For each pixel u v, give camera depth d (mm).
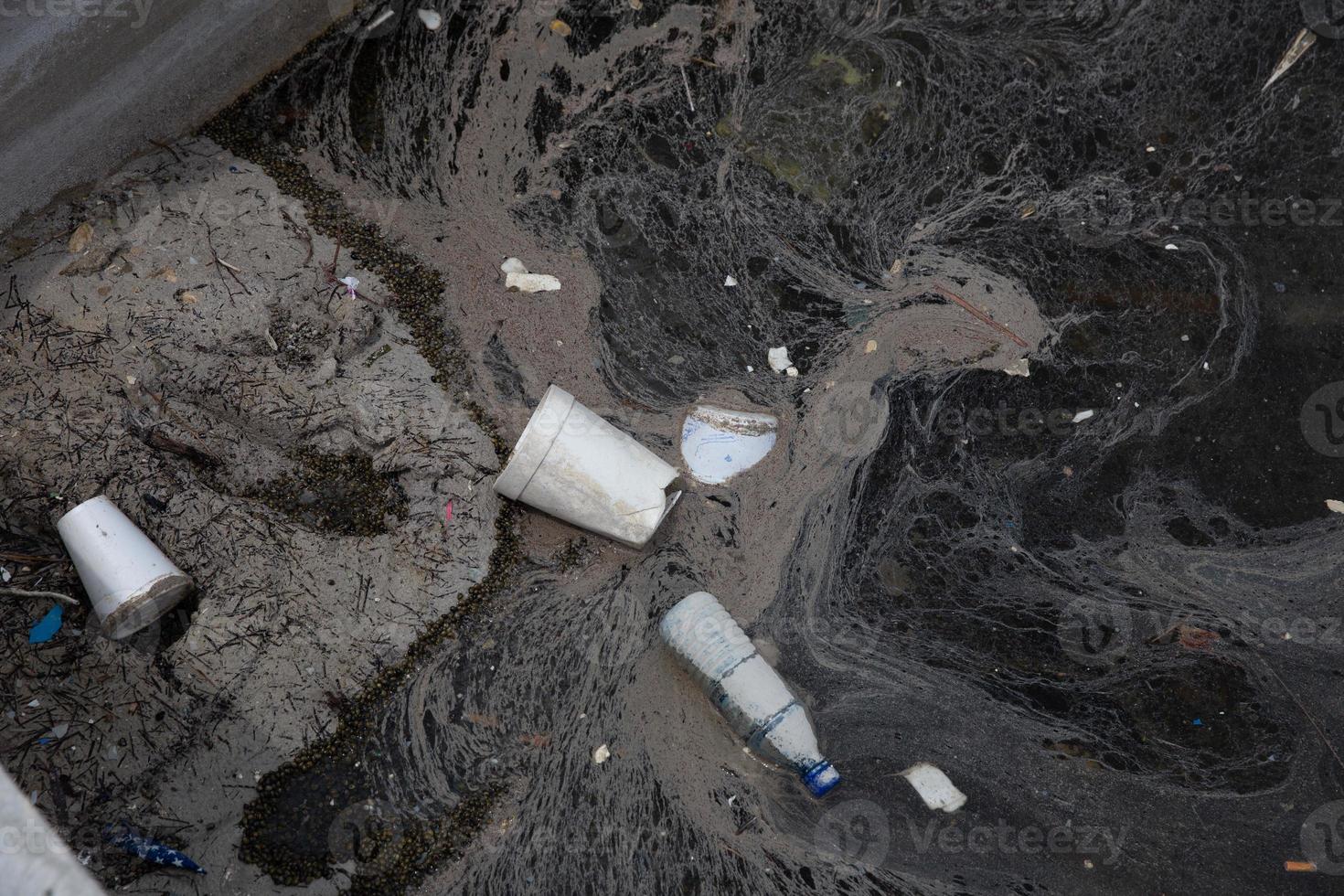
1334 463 4086
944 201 4512
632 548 3672
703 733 3436
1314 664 3734
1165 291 4359
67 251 3721
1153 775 3543
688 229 4301
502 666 3439
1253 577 3861
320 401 3633
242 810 3107
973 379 4117
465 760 3297
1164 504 3975
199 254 3801
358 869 3098
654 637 3557
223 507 3441
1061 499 3947
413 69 4383
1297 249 4500
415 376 3766
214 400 3578
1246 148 4730
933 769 3473
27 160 3762
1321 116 4816
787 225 4375
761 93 4621
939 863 3365
